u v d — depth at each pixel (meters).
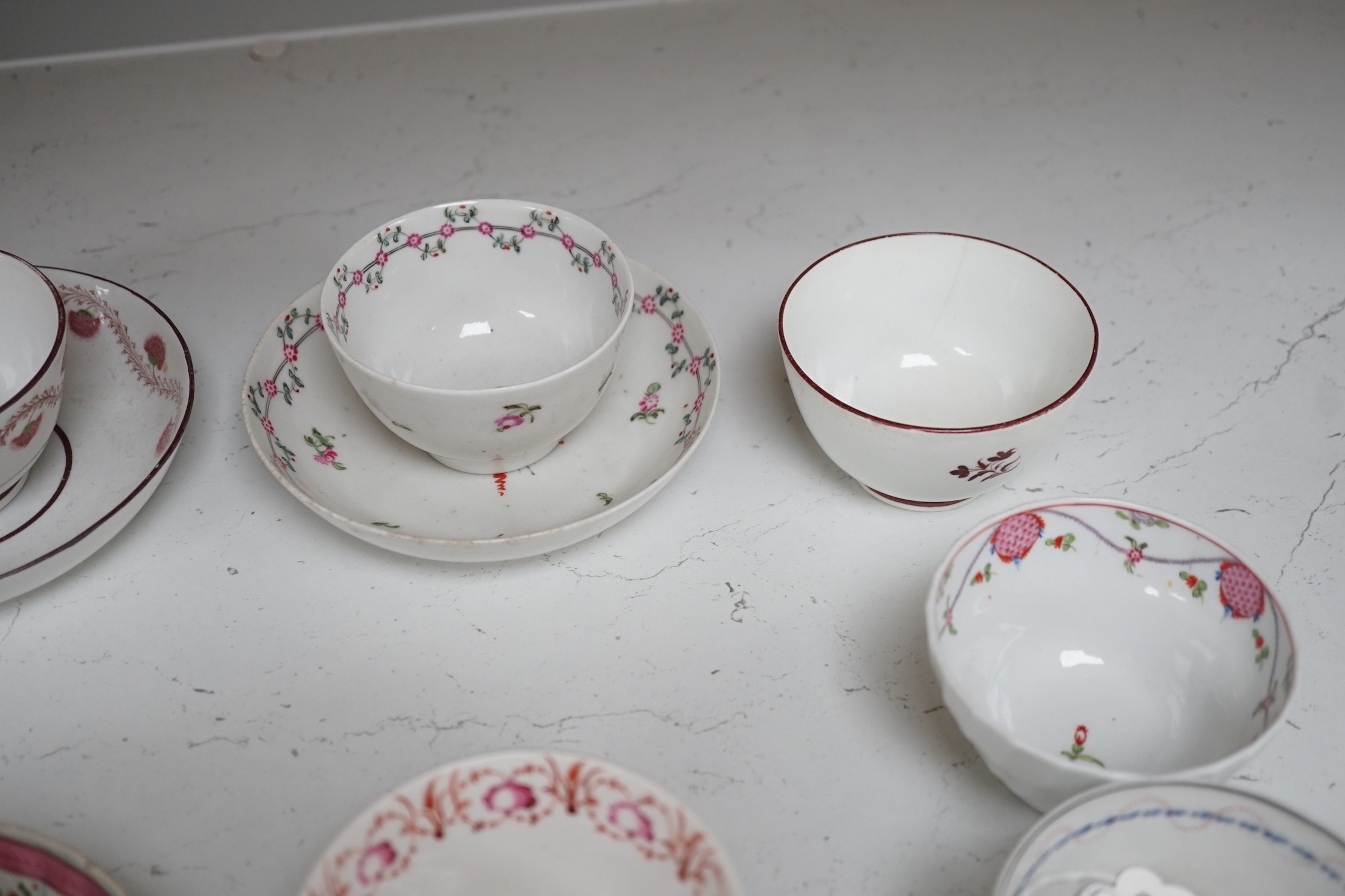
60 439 0.99
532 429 0.87
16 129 1.44
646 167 1.37
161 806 0.73
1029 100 1.48
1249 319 1.14
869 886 0.69
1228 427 1.02
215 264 1.21
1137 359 1.09
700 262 1.21
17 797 0.74
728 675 0.81
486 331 1.05
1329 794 0.73
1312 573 0.88
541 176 1.35
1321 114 1.43
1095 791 0.61
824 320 1.02
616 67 1.56
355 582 0.89
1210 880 0.64
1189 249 1.23
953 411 1.01
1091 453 1.00
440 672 0.82
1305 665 0.81
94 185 1.34
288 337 0.99
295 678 0.81
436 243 1.02
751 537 0.92
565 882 0.65
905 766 0.76
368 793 0.74
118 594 0.88
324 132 1.44
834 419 0.83
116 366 1.05
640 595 0.88
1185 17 1.64
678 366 1.02
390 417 0.86
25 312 0.95
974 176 1.35
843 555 0.91
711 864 0.61
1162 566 0.78
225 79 1.55
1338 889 0.60
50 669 0.82
